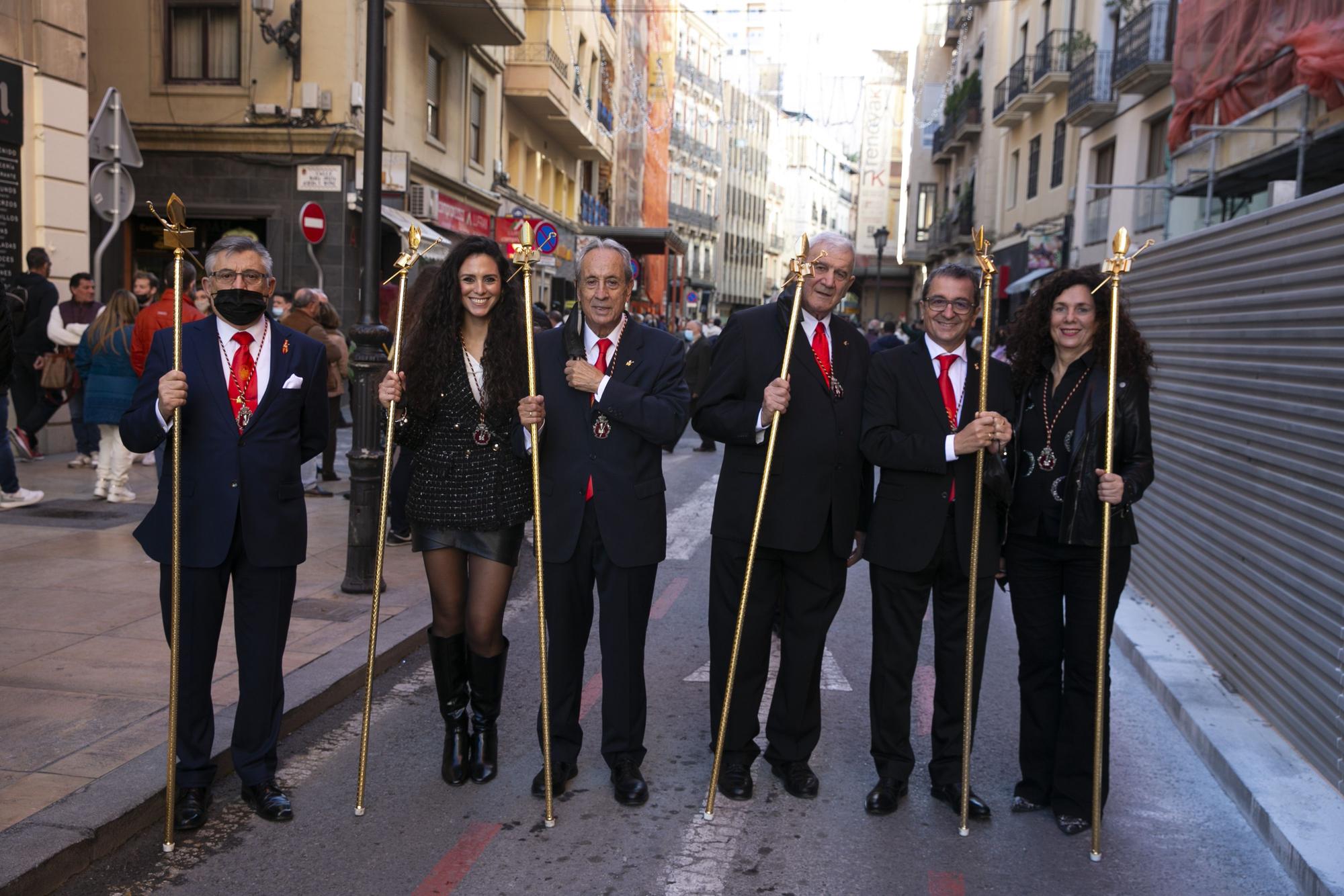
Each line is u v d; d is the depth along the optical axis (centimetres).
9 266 1116
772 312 436
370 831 391
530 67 2494
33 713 450
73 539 782
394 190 1656
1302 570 473
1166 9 1812
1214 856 392
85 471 1102
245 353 397
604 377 419
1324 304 491
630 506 419
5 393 880
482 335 420
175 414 372
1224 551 590
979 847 394
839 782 450
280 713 411
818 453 421
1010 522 420
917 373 422
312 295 1065
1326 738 438
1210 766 475
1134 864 384
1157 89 1859
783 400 394
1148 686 593
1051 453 411
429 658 594
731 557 434
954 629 424
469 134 2244
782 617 446
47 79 1146
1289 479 503
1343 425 448
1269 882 374
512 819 405
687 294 5366
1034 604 420
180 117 1653
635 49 4288
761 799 430
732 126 7606
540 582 400
